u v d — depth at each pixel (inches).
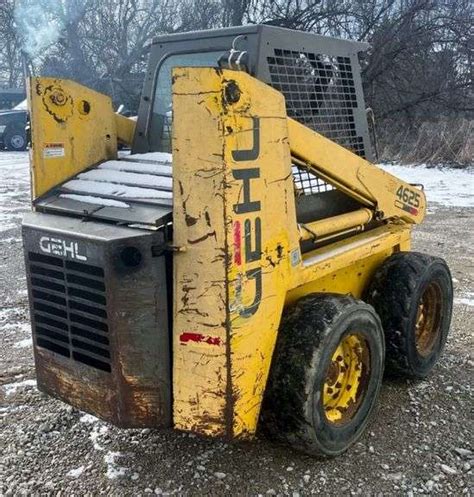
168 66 143.1
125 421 109.8
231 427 107.6
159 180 120.5
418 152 637.3
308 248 133.0
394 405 146.8
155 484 117.6
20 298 224.7
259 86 104.8
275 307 113.9
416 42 703.1
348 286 150.0
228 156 99.3
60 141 132.5
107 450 128.4
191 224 102.7
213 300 103.6
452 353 177.9
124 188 120.0
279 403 117.1
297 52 133.7
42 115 129.3
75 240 107.8
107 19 856.3
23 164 641.6
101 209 114.5
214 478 119.1
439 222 361.1
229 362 105.0
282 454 126.6
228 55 116.3
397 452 128.1
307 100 137.6
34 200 127.1
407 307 149.9
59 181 132.4
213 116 98.0
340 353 128.6
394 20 705.0
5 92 994.1
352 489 116.4
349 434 127.0
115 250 103.3
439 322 165.9
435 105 708.7
